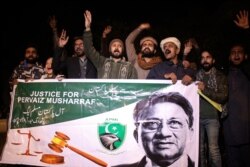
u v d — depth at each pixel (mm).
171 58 5367
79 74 5930
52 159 5270
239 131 5109
